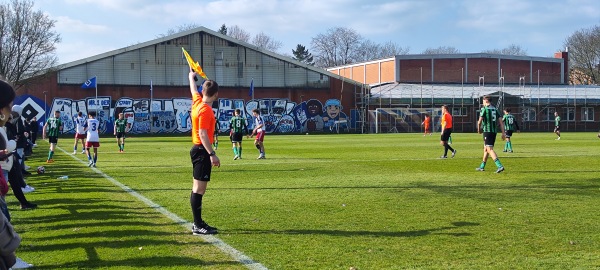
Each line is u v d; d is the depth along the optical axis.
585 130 66.69
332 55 103.69
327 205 9.66
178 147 30.70
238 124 20.83
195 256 6.24
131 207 9.55
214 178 14.06
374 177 14.05
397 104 62.31
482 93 64.12
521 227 7.67
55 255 6.36
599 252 6.30
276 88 60.75
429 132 57.91
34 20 49.78
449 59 71.75
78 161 20.48
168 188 12.16
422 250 6.43
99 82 54.84
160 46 56.78
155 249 6.56
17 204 10.08
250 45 59.53
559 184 12.40
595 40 85.19
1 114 3.51
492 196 10.63
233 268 5.75
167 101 57.03
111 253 6.40
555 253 6.27
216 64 58.75
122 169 16.89
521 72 74.25
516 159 19.61
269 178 14.02
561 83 76.44
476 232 7.36
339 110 62.56
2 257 3.26
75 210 9.30
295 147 29.23
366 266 5.79
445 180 13.32
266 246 6.68
